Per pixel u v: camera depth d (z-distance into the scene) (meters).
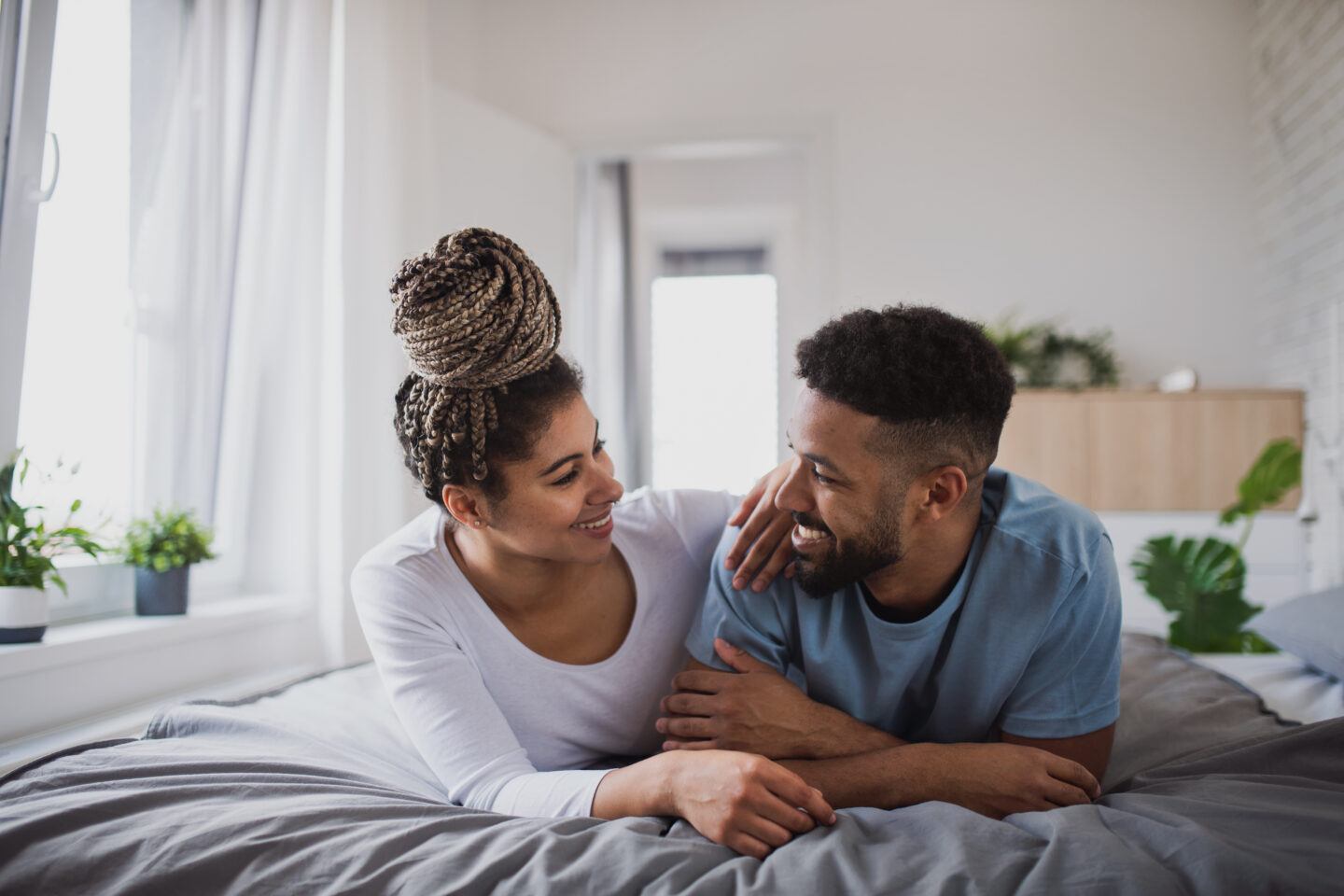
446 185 3.45
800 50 4.13
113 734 1.69
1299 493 3.46
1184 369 3.91
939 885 0.75
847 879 0.77
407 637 1.19
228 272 2.42
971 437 1.04
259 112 2.48
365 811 0.92
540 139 3.92
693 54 4.18
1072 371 3.84
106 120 2.06
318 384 2.61
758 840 0.87
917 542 1.09
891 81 4.09
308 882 0.81
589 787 1.01
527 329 1.05
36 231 1.87
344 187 2.65
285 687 1.56
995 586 1.13
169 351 2.24
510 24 4.27
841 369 1.00
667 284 6.02
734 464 5.93
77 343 2.02
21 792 1.01
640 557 1.32
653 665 1.30
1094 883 0.73
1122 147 4.01
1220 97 3.98
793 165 5.74
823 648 1.18
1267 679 1.89
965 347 1.02
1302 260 3.49
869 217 4.08
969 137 4.05
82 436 2.04
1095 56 4.02
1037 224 4.02
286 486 2.59
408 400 1.15
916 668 1.17
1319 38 3.28
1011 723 1.18
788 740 1.10
